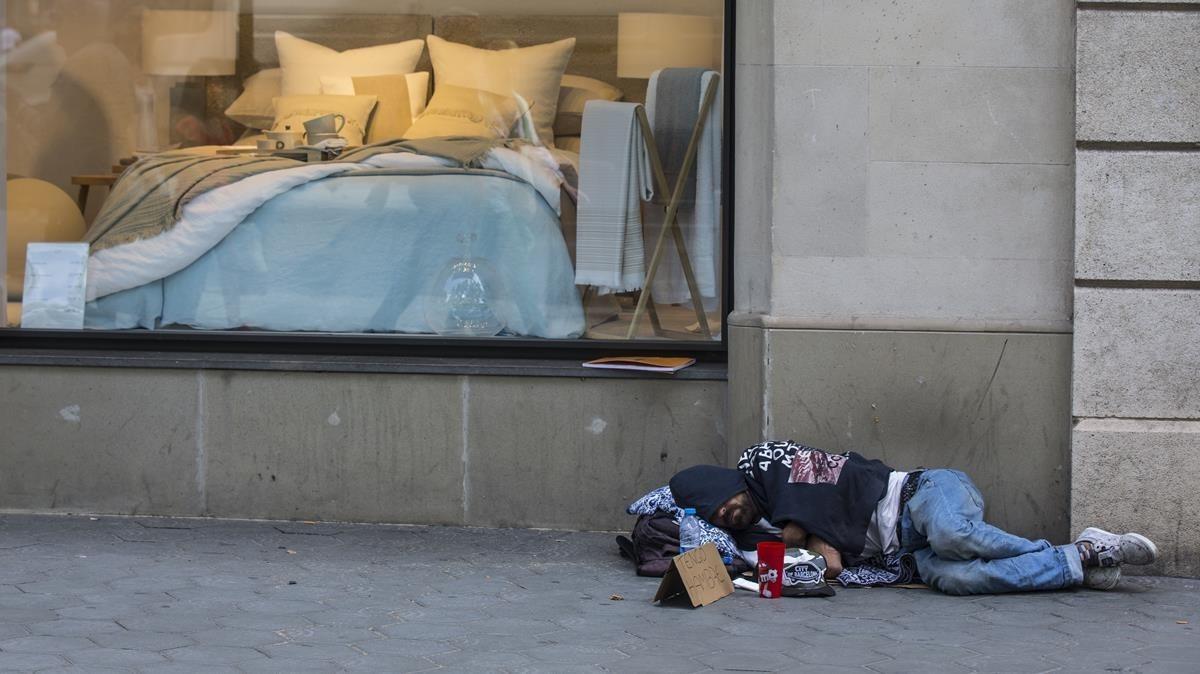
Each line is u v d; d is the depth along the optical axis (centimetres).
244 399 839
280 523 837
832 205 773
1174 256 750
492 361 845
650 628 633
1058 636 628
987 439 772
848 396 776
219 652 586
